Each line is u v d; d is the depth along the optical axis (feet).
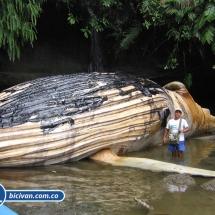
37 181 21.67
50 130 24.29
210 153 29.71
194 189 20.97
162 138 31.68
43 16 45.50
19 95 26.05
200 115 35.94
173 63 44.65
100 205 18.45
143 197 19.66
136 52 48.29
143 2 43.01
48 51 46.75
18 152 23.39
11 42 37.29
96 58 46.96
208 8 38.73
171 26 44.11
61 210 17.72
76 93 26.81
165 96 31.94
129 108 28.04
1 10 36.58
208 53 47.34
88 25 46.47
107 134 26.53
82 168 24.56
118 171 24.13
